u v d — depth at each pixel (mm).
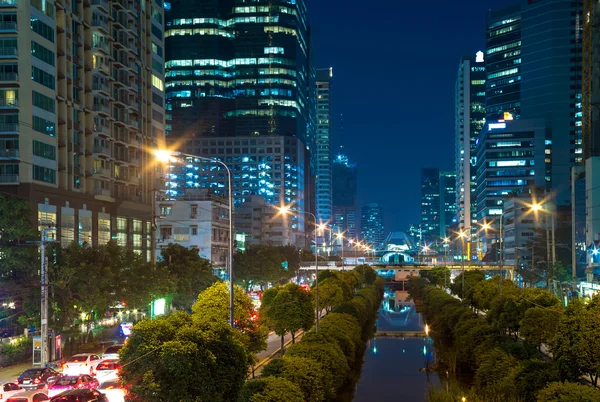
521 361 42719
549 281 121000
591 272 121375
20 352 61031
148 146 128375
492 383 44719
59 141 94938
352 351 58219
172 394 25469
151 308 81500
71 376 40719
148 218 126188
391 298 181125
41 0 89250
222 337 28250
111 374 45312
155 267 89062
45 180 89125
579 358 36750
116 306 85562
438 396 44688
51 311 64062
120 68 115625
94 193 103562
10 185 85000
